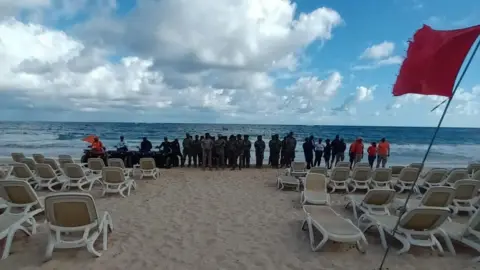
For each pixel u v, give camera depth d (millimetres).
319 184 9086
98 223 5371
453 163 24156
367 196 7023
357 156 15656
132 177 12734
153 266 4875
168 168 15680
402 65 4441
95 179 10648
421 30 4375
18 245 5484
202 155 15789
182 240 5977
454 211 8148
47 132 52000
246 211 8023
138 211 7906
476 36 3982
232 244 5820
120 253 5309
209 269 4820
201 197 9500
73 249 5355
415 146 41281
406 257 5293
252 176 13508
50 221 5062
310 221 5898
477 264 5070
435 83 4207
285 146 16469
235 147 15523
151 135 53156
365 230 6332
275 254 5402
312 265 4996
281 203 8898
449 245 5461
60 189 10445
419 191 10719
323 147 16234
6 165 14844
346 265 5008
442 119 4355
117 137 47125
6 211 6348
